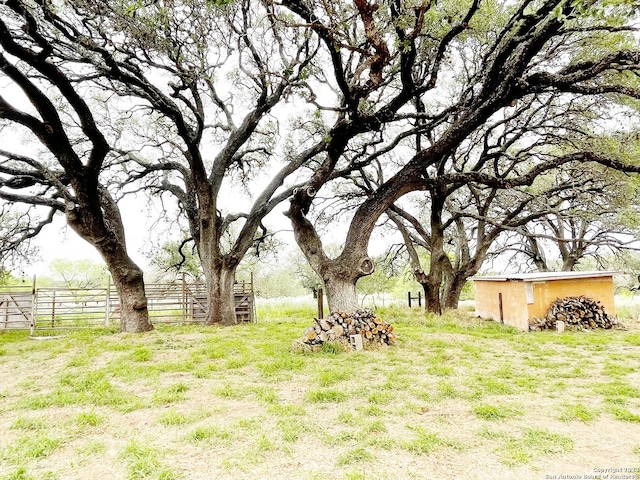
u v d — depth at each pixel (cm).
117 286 1224
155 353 847
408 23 666
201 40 803
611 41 883
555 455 333
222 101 1400
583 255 1950
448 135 877
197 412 453
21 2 692
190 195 1498
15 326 1446
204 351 847
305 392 530
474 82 908
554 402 475
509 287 1352
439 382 566
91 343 1008
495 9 899
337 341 821
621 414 423
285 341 956
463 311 1770
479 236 1670
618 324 1213
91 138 1000
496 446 350
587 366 672
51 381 623
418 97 1230
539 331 1174
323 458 333
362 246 959
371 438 366
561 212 1379
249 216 1448
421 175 976
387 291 2744
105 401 502
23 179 1187
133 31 738
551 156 1353
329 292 969
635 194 1112
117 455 346
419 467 314
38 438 378
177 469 316
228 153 1366
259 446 353
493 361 717
